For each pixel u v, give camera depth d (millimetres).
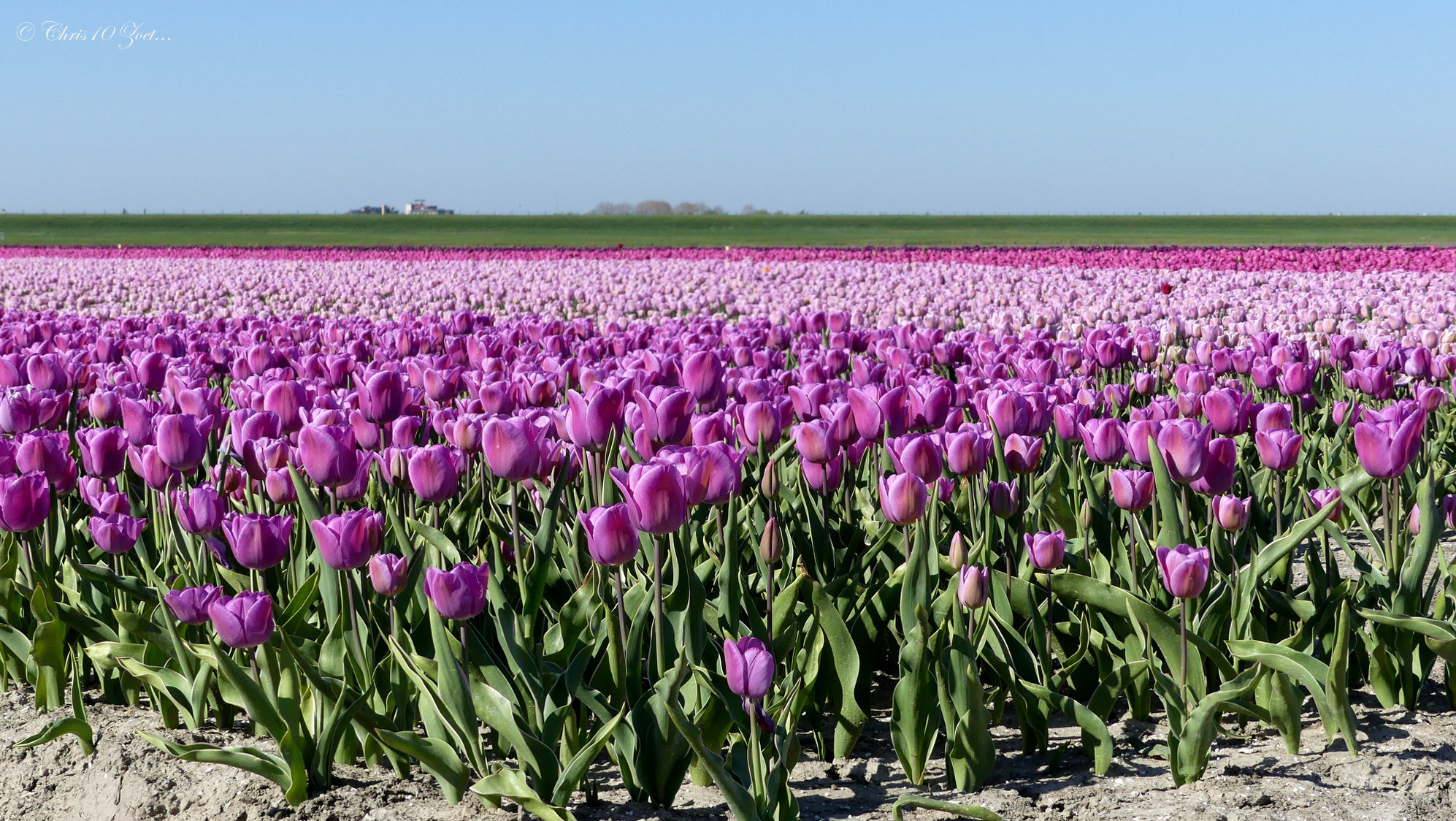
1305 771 3271
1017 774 3361
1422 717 3658
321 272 28484
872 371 5328
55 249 44938
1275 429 3877
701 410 4707
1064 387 4867
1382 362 6047
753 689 2650
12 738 3641
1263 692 3492
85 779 3389
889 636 4051
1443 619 3689
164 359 5578
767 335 8727
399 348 7574
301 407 4242
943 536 4051
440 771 3049
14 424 4340
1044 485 4141
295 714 3117
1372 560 5508
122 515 3541
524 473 3268
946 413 4152
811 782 3354
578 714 3213
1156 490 3930
